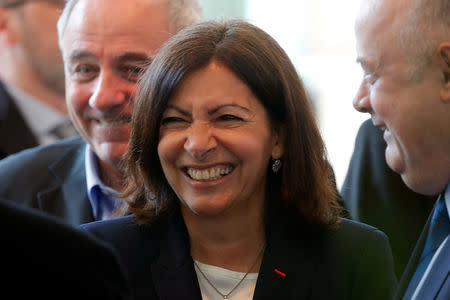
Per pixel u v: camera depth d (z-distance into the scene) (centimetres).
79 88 352
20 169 378
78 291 172
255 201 280
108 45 341
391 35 254
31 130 550
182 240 276
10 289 166
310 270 276
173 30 356
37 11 532
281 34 919
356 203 394
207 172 257
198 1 388
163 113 258
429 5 244
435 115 253
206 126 252
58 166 381
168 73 251
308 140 279
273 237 279
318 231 288
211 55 251
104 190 362
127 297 188
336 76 884
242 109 254
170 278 268
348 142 832
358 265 281
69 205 364
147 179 279
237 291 272
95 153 369
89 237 180
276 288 269
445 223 263
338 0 904
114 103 340
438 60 246
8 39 540
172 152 258
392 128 264
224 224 273
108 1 345
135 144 275
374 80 267
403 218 382
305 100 278
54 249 170
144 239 280
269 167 289
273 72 261
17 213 170
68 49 351
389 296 278
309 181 282
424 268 264
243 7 892
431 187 269
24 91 546
